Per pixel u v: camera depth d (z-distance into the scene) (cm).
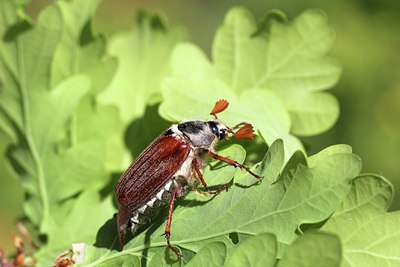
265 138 21
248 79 24
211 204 21
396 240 20
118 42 26
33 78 23
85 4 24
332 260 19
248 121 22
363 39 47
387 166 45
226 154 21
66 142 23
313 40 24
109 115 24
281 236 20
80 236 22
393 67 47
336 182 20
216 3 68
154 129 23
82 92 23
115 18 66
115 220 22
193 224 21
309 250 19
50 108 23
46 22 23
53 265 21
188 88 23
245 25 24
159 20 25
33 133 23
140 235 21
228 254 20
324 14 23
